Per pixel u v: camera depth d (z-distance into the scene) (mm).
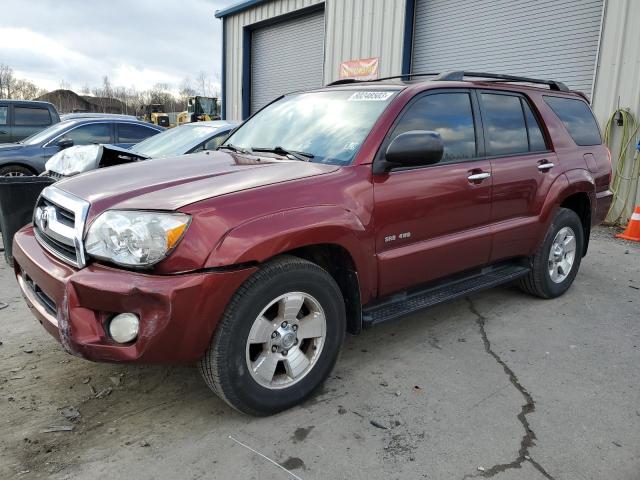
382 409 2961
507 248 4113
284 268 2715
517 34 9930
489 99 4043
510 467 2490
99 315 2516
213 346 2582
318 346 2967
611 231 7895
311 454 2564
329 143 3389
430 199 3412
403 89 3510
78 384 3191
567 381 3311
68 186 3051
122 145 9531
